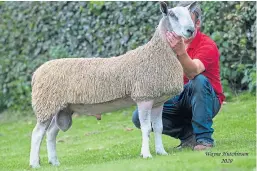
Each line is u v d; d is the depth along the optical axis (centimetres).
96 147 1276
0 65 1991
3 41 2034
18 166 1090
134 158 986
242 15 1593
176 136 1118
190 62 991
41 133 1012
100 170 898
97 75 988
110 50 1822
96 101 989
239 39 1605
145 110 973
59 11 1939
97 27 1836
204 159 911
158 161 912
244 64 1611
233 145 1042
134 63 975
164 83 966
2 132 1688
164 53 969
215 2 1638
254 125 1255
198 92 1019
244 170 836
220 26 1636
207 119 1027
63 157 1155
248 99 1579
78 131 1561
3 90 1964
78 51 1889
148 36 1741
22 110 1927
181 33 945
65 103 1002
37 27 1981
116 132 1460
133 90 970
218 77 1064
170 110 1093
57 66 1012
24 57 1981
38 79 1015
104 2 1817
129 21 1770
